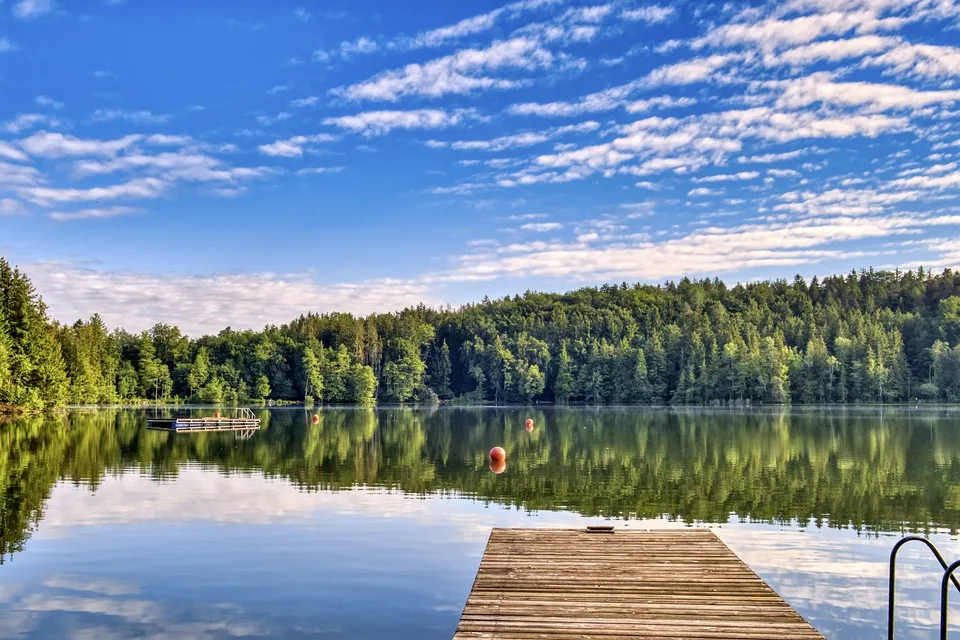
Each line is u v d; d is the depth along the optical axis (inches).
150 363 4547.2
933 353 3983.8
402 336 5438.0
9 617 433.7
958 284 5477.4
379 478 1009.5
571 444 1571.1
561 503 802.2
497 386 4817.9
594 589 391.5
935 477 998.4
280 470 1095.0
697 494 861.8
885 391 3887.8
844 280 6171.3
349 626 421.7
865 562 552.4
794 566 541.0
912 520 703.7
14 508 757.3
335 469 1114.1
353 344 5142.7
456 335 5477.4
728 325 4891.7
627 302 6141.7
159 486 917.8
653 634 320.5
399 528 667.4
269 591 481.7
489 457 1299.2
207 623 425.4
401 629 418.0
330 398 4778.5
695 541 512.7
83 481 957.8
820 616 440.1
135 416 2812.5
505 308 6186.0
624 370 4483.3
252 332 5236.2
